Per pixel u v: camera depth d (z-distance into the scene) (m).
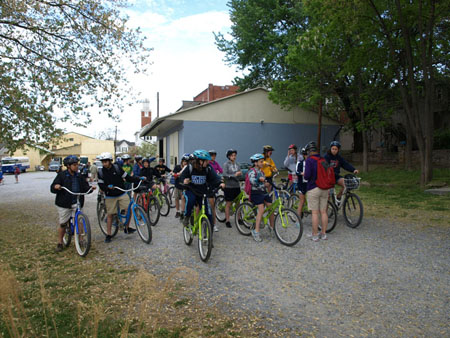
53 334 2.97
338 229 6.68
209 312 3.38
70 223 5.90
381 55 13.51
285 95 17.45
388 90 16.20
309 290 3.88
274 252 5.35
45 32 9.93
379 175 15.36
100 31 10.44
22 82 9.71
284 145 22.34
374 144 28.77
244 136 21.56
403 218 7.52
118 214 6.35
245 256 5.19
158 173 9.78
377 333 2.94
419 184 12.46
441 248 5.29
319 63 14.94
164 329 3.03
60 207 5.67
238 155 21.47
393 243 5.62
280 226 5.88
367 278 4.17
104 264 5.00
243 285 4.07
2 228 8.05
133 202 6.38
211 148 20.97
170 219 8.50
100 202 7.37
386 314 3.27
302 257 5.05
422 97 17.88
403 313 3.28
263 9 20.55
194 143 20.67
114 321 3.19
